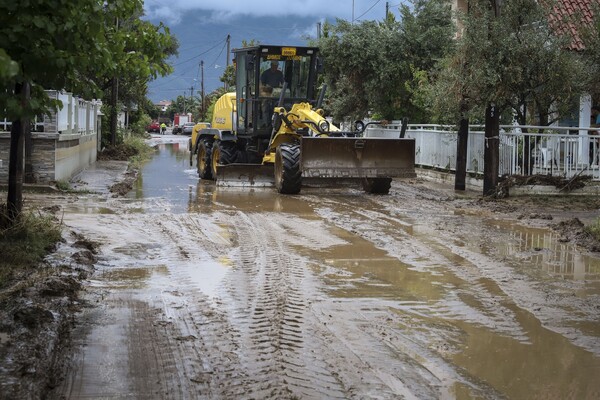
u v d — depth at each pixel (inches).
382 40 975.0
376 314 276.4
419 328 259.9
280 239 429.1
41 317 252.4
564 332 257.1
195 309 279.3
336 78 1056.8
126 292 303.3
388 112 1010.7
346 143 645.3
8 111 242.5
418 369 218.5
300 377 209.5
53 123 652.1
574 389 205.2
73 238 402.3
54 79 267.1
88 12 255.1
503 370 219.5
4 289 289.3
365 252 393.4
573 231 453.7
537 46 602.2
